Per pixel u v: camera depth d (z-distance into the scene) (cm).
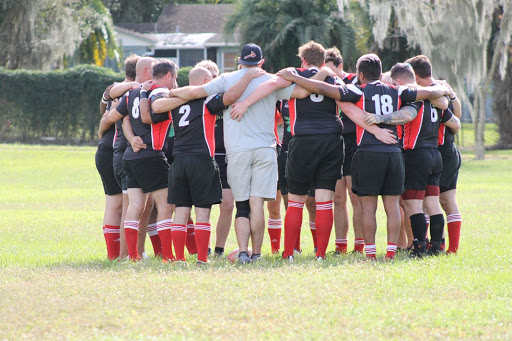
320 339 1681
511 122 13788
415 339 1705
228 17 14438
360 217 3119
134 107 2805
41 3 15400
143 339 1684
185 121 2695
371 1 11656
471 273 2456
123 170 2898
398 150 2752
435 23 11306
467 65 11325
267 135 2777
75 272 2536
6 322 1845
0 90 13200
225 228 3112
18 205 5641
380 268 2522
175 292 2152
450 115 2948
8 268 2667
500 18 12569
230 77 2719
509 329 1795
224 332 1747
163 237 2839
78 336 1719
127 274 2456
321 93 2708
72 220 4594
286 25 13475
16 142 13050
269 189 2778
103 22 17712
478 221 4344
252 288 2189
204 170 2694
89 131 13312
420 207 2881
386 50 13575
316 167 2778
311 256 2936
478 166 10150
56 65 17062
